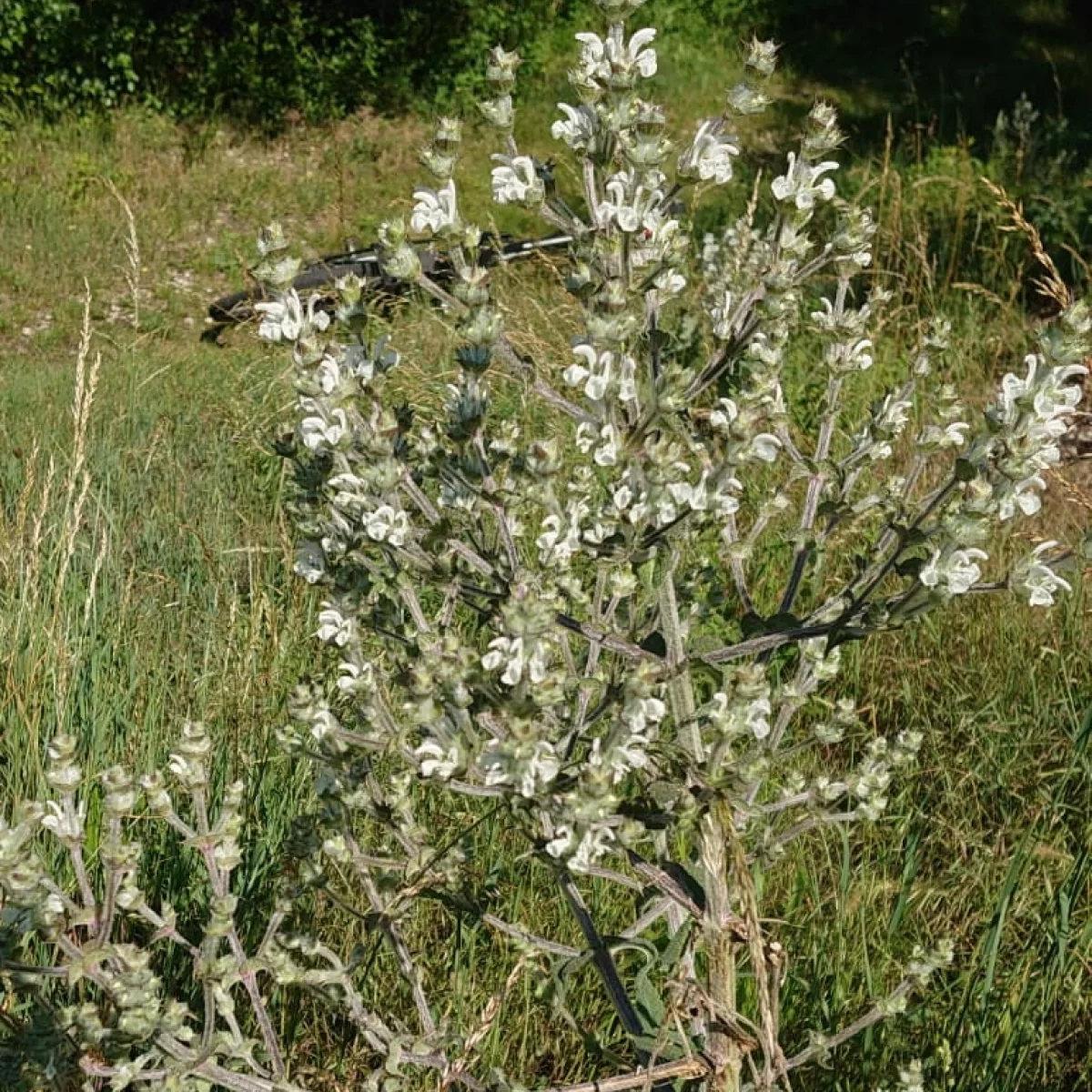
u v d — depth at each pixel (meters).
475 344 1.84
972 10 17.67
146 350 8.44
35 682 3.26
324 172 12.82
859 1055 2.67
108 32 13.40
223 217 11.62
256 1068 1.95
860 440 2.25
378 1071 2.11
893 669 4.15
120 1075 1.84
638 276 1.78
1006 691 3.98
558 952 2.12
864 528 4.38
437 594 3.94
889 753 2.25
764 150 13.00
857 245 2.13
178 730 3.38
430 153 1.85
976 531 1.76
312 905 2.80
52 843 2.83
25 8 13.11
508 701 1.75
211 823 3.00
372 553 2.24
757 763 1.84
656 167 1.78
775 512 2.17
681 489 1.70
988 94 15.28
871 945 2.99
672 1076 1.93
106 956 1.77
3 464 5.63
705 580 2.21
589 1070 2.67
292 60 14.00
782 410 2.09
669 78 15.27
